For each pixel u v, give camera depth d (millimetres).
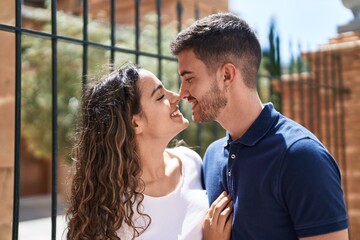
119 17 8773
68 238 1796
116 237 1672
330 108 3928
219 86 1719
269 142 1644
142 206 1743
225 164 1815
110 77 1795
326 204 1462
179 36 1787
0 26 1811
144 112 1773
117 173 1710
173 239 1749
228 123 1784
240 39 1730
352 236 3797
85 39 2160
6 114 2102
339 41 3869
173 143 2648
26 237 6875
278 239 1592
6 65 2111
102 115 1750
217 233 1710
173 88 6191
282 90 4156
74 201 1789
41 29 7945
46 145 7457
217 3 8422
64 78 7293
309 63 3986
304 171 1500
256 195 1620
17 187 1854
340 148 3902
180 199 1834
